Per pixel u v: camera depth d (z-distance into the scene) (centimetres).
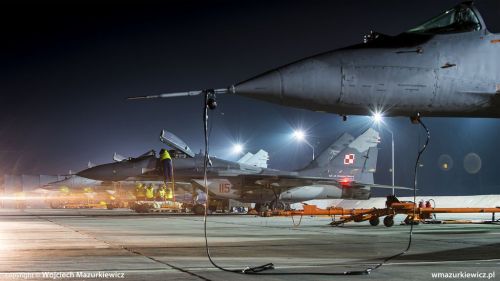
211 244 1500
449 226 2508
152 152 4231
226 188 4234
